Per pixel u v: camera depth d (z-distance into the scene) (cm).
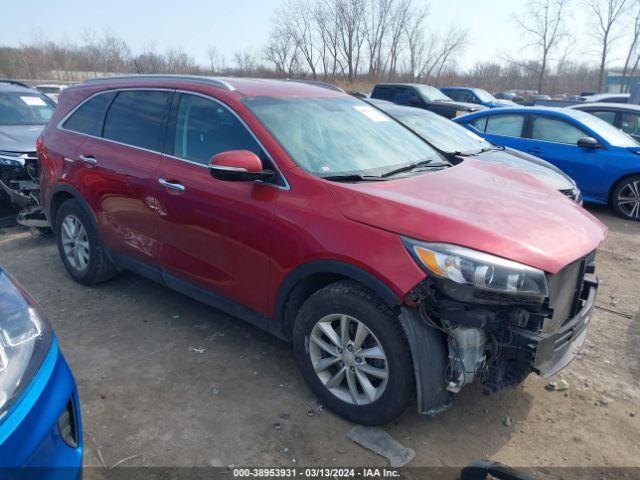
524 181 371
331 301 287
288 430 291
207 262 352
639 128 956
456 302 252
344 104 403
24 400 191
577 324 287
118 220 413
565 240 274
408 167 352
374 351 277
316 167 317
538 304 254
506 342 260
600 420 309
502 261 247
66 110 479
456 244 252
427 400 266
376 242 266
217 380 337
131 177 391
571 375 355
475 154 659
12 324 212
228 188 329
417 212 269
